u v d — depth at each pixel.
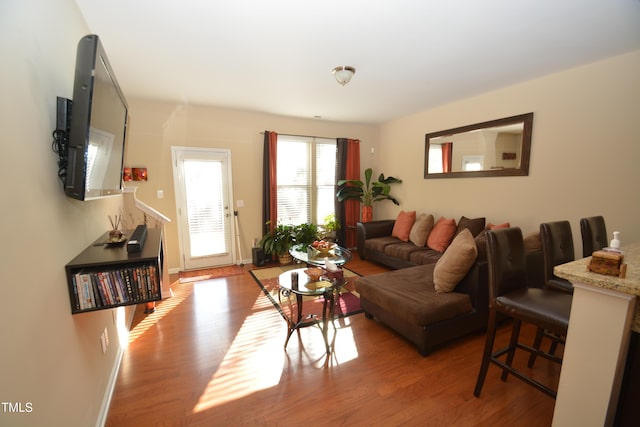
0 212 0.81
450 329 2.18
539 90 3.04
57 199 1.24
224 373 1.93
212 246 4.36
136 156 3.78
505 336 2.42
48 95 1.23
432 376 1.91
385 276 2.74
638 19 1.93
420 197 4.67
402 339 2.37
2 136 0.84
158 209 3.96
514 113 3.28
